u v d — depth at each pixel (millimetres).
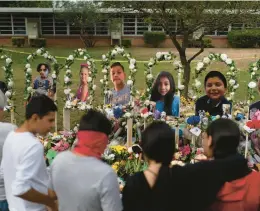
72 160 1981
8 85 6070
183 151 4188
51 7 28094
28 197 2111
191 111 6332
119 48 6441
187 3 8008
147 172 1932
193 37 12703
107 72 6605
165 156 1913
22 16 27250
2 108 2814
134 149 4156
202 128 4367
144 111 4949
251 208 1997
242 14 8070
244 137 4289
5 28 27578
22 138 2221
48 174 2303
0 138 2611
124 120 5395
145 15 8742
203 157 3773
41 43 26375
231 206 1964
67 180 1950
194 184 1921
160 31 27328
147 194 1872
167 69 15070
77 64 16547
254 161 4102
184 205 1913
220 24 8336
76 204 1934
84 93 6480
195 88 6625
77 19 24656
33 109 2248
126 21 27188
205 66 5926
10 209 2383
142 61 17109
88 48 25312
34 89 7031
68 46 27656
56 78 6859
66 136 4672
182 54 8781
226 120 2154
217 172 1962
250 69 5719
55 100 6832
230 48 25734
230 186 1962
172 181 1895
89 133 1969
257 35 25875
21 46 26266
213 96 4922
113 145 4855
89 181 1914
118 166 3893
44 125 2287
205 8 8055
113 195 1912
